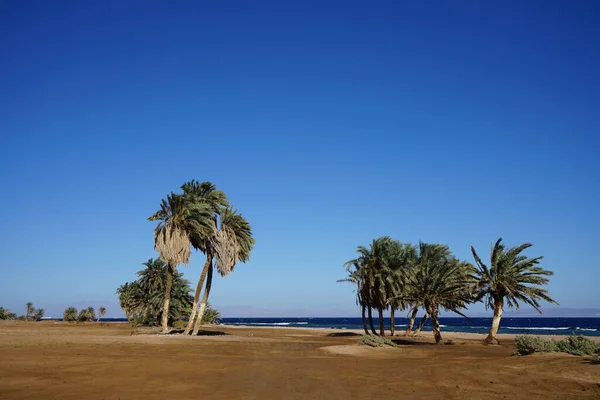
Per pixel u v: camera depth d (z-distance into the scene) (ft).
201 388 44.24
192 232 140.36
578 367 59.93
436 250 167.63
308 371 59.06
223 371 56.75
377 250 165.58
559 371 57.88
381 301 165.37
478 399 41.32
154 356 70.59
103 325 254.27
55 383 44.09
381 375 56.65
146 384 45.47
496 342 127.95
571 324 630.74
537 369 60.39
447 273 134.82
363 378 53.72
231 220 147.43
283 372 57.47
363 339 106.11
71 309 316.19
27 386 42.14
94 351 73.87
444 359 78.74
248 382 48.70
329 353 87.97
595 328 435.12
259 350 90.38
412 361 74.79
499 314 129.80
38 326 215.92
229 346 98.22
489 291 130.11
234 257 144.15
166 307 144.15
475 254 130.52
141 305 219.82
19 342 84.02
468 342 137.49
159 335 131.95
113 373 51.78
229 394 41.45
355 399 40.50
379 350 95.25
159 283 217.97
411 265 161.48
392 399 40.81
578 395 43.55
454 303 137.90
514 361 70.95
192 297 228.43
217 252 141.69
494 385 49.14
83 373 50.90
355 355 85.81
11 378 45.96
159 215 139.74
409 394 43.47
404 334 185.78
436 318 135.54
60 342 87.92
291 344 113.19
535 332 305.12
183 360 66.74
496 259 128.47
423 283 135.44
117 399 37.81
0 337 96.27
